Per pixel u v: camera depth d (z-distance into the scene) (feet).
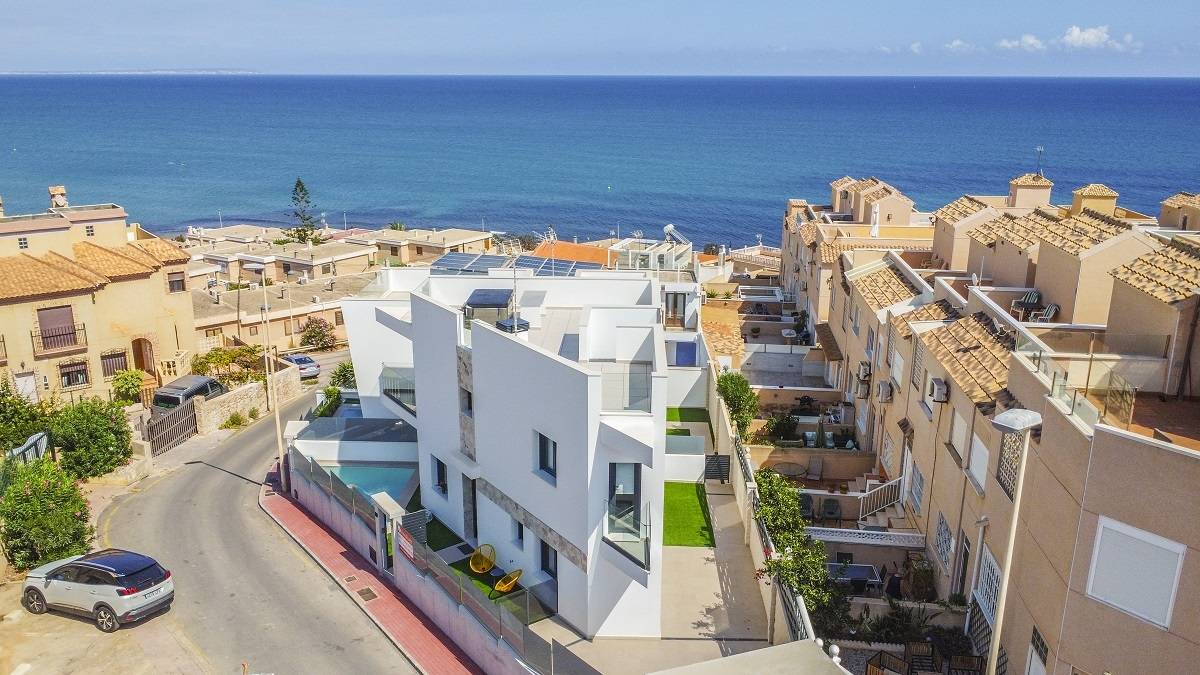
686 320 156.35
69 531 102.73
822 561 78.13
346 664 85.40
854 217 207.21
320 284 236.84
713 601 87.92
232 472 134.51
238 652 86.94
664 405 78.48
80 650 86.79
